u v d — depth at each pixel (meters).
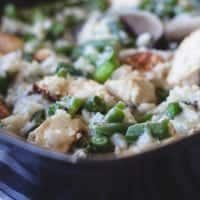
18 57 0.39
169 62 0.37
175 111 0.30
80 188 0.27
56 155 0.25
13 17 0.50
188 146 0.26
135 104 0.32
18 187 0.29
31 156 0.26
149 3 0.49
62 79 0.33
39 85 0.33
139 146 0.28
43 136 0.29
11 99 0.35
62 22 0.48
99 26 0.44
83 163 0.25
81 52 0.40
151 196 0.27
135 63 0.37
